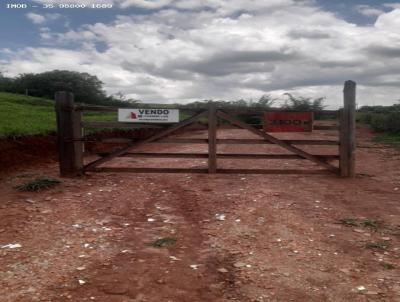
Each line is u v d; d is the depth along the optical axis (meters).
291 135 23.67
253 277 4.54
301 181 9.34
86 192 8.09
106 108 9.62
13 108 18.02
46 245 5.36
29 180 8.91
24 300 3.98
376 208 7.12
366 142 18.98
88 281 4.39
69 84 35.16
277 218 6.55
